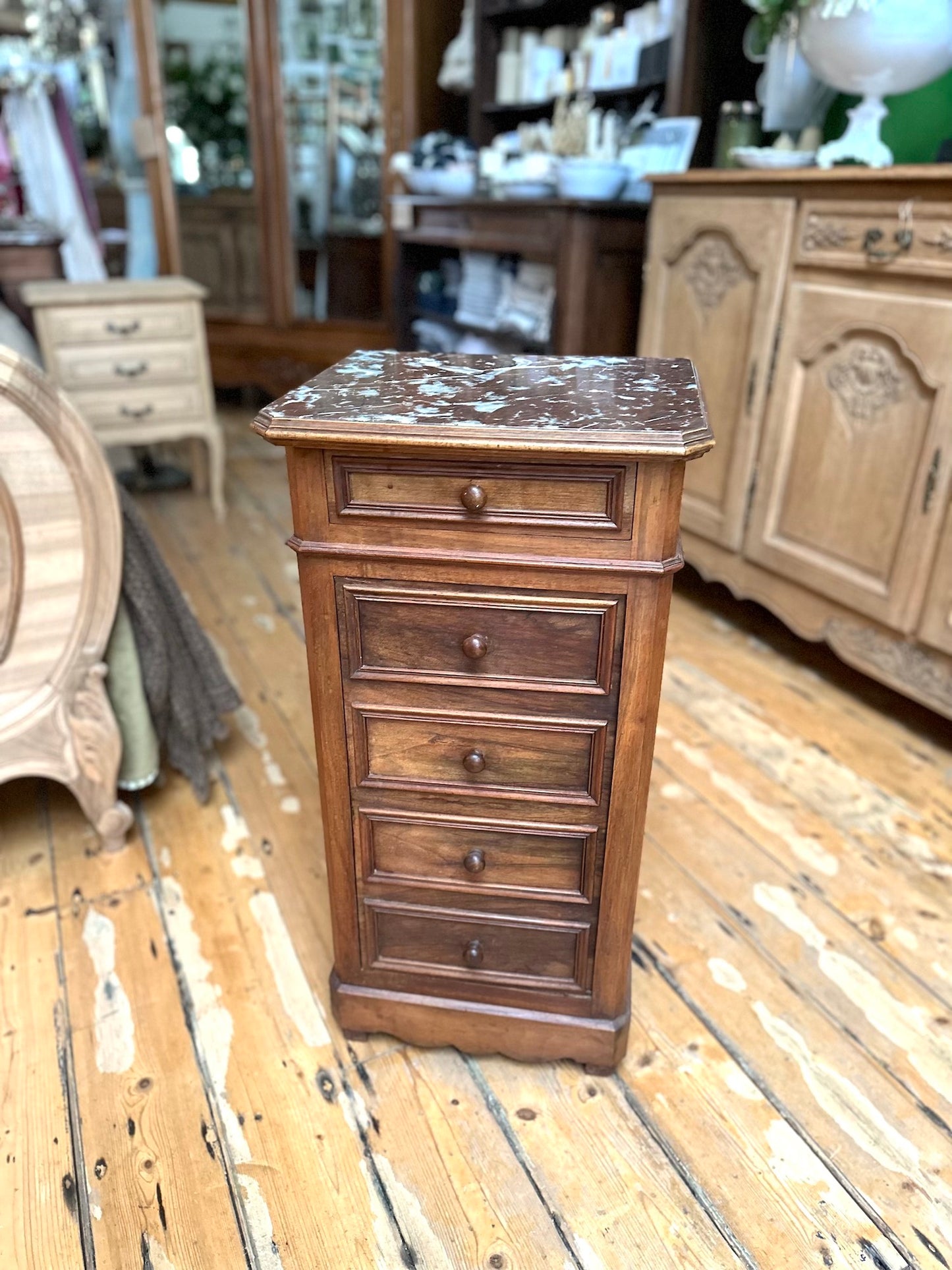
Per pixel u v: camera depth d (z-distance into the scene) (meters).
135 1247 0.98
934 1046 1.22
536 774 1.03
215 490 3.18
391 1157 1.07
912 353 1.72
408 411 0.89
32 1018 1.24
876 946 1.39
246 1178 1.04
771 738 1.93
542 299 2.87
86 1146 1.08
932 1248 0.98
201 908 1.45
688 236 2.23
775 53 2.13
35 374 1.23
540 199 2.61
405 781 1.06
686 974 1.33
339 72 3.84
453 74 3.63
